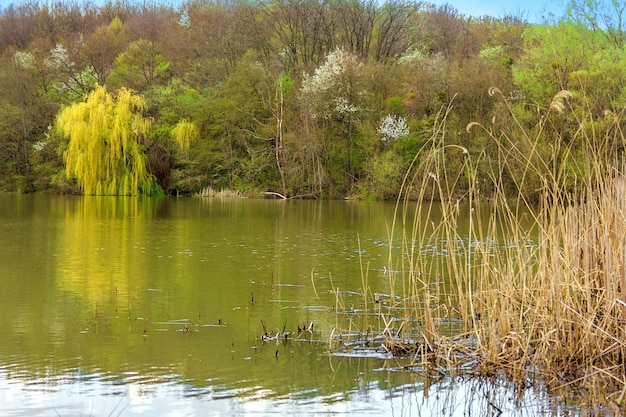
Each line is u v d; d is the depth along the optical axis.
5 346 8.12
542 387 6.88
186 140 44.41
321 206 35.69
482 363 7.28
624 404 6.40
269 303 10.56
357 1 55.72
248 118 46.56
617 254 7.25
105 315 9.73
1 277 12.78
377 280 12.63
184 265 14.44
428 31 61.03
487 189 33.94
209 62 52.59
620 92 28.03
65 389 6.70
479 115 39.47
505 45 44.91
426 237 20.09
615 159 7.63
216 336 8.62
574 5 36.12
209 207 33.97
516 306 7.69
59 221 24.97
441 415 6.20
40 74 53.09
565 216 7.71
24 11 75.12
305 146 43.56
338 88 44.31
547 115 7.85
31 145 47.84
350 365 7.52
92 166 41.78
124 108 42.03
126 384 6.86
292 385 6.89
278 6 56.25
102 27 65.88
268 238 19.83
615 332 7.20
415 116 44.50
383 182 41.44
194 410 6.22
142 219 26.25
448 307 9.96
